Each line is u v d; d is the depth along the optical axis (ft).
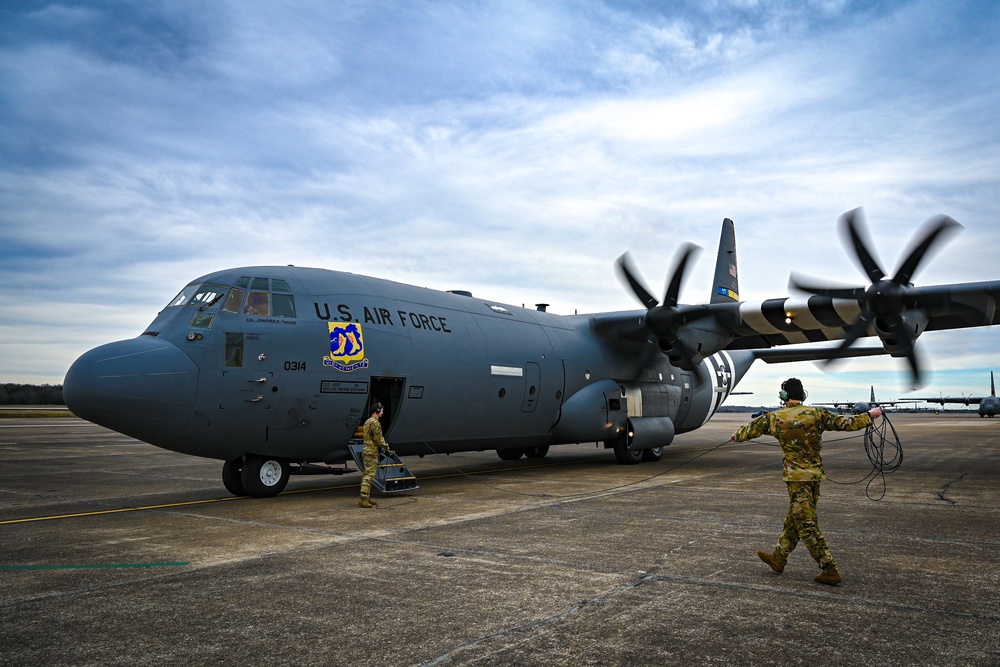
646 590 17.19
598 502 33.04
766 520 27.50
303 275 37.68
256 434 33.81
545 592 17.07
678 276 50.49
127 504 33.68
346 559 20.83
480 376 43.93
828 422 18.22
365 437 32.63
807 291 44.73
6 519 29.25
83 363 30.63
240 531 25.73
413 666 12.44
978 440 92.22
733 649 13.14
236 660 12.76
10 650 13.25
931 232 41.09
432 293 45.29
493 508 31.17
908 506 31.17
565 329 54.03
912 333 44.19
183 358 31.78
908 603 16.03
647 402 58.44
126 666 12.47
